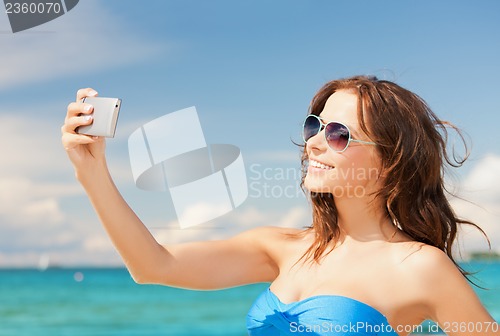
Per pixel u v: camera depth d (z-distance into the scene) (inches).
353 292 101.0
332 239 110.8
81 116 97.6
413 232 107.8
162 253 109.5
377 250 105.3
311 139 108.0
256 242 120.2
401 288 100.7
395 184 105.5
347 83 111.7
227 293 1204.5
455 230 110.8
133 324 1137.4
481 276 1145.4
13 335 1086.4
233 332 1077.8
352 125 105.9
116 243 105.9
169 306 1205.7
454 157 118.6
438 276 99.9
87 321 1168.2
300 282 108.8
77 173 102.1
